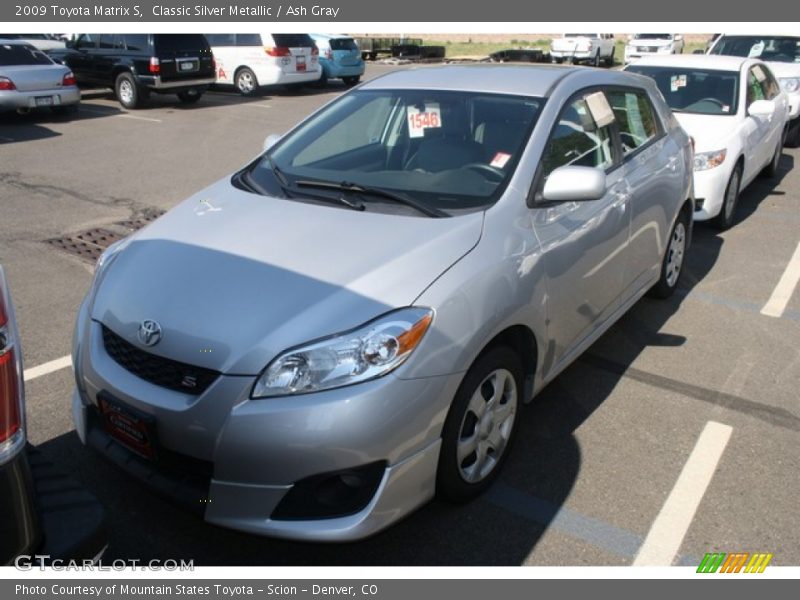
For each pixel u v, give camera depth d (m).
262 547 2.84
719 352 4.53
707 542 2.89
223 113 14.38
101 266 3.25
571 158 3.62
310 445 2.41
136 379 2.67
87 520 2.22
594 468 3.33
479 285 2.78
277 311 2.58
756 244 6.73
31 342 4.46
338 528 2.48
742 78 7.67
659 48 27.81
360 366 2.46
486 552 2.83
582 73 4.07
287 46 17.05
